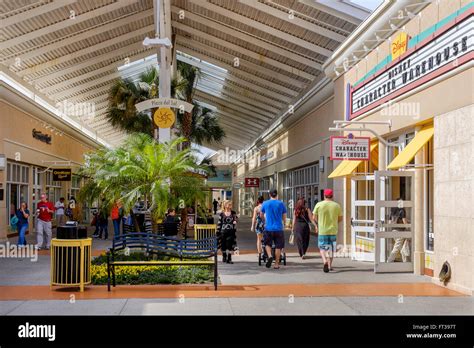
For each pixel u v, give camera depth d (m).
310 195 25.33
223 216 14.02
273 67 25.22
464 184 9.20
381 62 13.33
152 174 13.03
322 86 19.89
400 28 12.33
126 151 13.13
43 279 11.14
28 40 19.75
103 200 14.46
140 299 8.95
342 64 16.52
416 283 10.45
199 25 23.80
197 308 8.27
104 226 22.50
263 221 13.37
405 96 11.67
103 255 13.20
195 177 13.88
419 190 11.58
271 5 18.25
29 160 24.66
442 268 9.94
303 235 15.05
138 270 11.16
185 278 10.52
